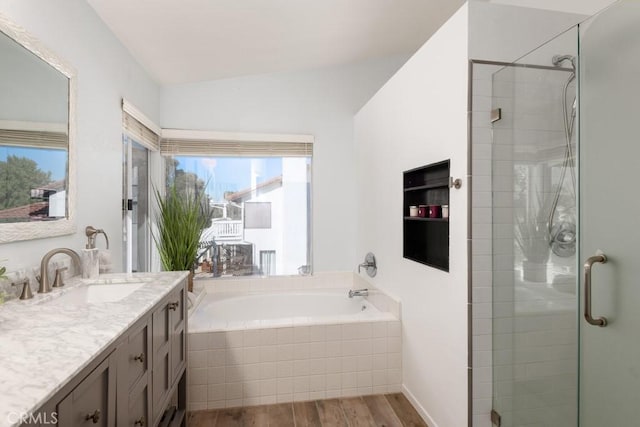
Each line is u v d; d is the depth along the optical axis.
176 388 1.95
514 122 1.66
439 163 1.94
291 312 3.34
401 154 2.46
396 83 2.54
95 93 2.01
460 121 1.75
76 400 0.84
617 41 1.28
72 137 1.71
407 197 2.38
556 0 2.13
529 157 1.63
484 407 1.71
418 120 2.20
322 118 3.62
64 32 1.69
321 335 2.38
